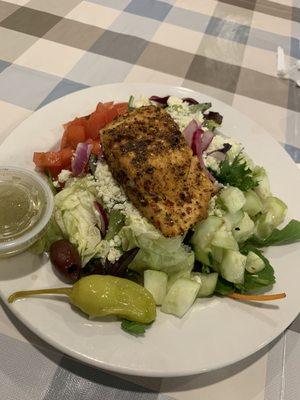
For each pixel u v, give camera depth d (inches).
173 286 8.3
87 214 9.3
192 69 15.0
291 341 8.7
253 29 17.3
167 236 8.6
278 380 8.1
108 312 7.5
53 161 10.1
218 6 18.2
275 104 14.4
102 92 12.2
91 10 16.4
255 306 8.5
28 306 7.6
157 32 16.1
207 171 10.0
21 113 12.2
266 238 9.7
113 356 7.2
